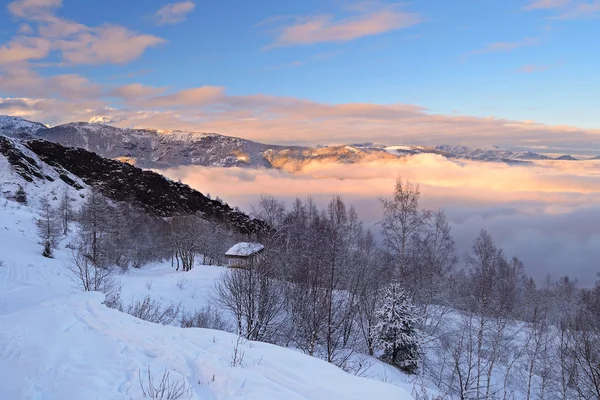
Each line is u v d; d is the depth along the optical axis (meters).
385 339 29.02
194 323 24.59
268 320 24.77
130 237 63.16
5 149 89.50
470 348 27.00
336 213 36.03
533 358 28.45
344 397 8.16
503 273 47.19
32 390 6.80
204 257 65.19
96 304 12.53
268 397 7.55
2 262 32.78
